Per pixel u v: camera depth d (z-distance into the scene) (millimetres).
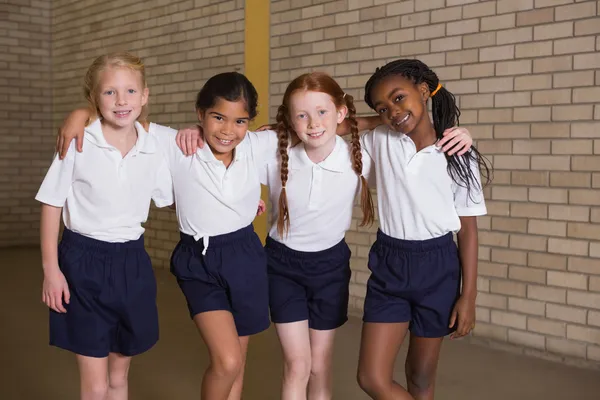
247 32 5328
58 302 2000
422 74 2045
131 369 3355
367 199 2201
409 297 2086
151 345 2166
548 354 3584
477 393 3057
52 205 1966
